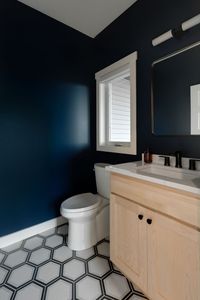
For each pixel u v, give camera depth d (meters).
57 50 1.92
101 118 2.16
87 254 1.51
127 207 1.14
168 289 0.91
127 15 1.74
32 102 1.77
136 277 1.10
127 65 1.76
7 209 1.66
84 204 1.63
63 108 1.99
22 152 1.73
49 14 1.82
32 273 1.30
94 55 2.22
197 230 0.78
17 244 1.66
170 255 0.90
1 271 1.32
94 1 1.65
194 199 0.79
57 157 1.97
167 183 0.88
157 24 1.47
